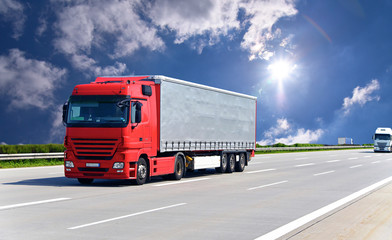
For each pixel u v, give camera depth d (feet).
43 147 102.68
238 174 70.28
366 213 33.04
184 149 60.03
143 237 24.50
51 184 52.54
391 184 55.06
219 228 27.14
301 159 122.62
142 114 51.70
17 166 82.38
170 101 56.85
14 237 24.20
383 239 24.29
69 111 51.26
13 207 34.47
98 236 24.61
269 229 26.91
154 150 53.93
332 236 24.99
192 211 33.40
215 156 68.64
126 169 49.26
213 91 67.72
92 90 50.98
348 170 80.18
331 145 259.19
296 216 31.60
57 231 25.80
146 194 43.39
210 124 66.74
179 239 24.16
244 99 78.43
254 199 40.45
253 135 82.17
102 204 36.45
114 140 49.29
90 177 50.01
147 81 54.34
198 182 56.24
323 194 44.57
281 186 52.03
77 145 50.44
